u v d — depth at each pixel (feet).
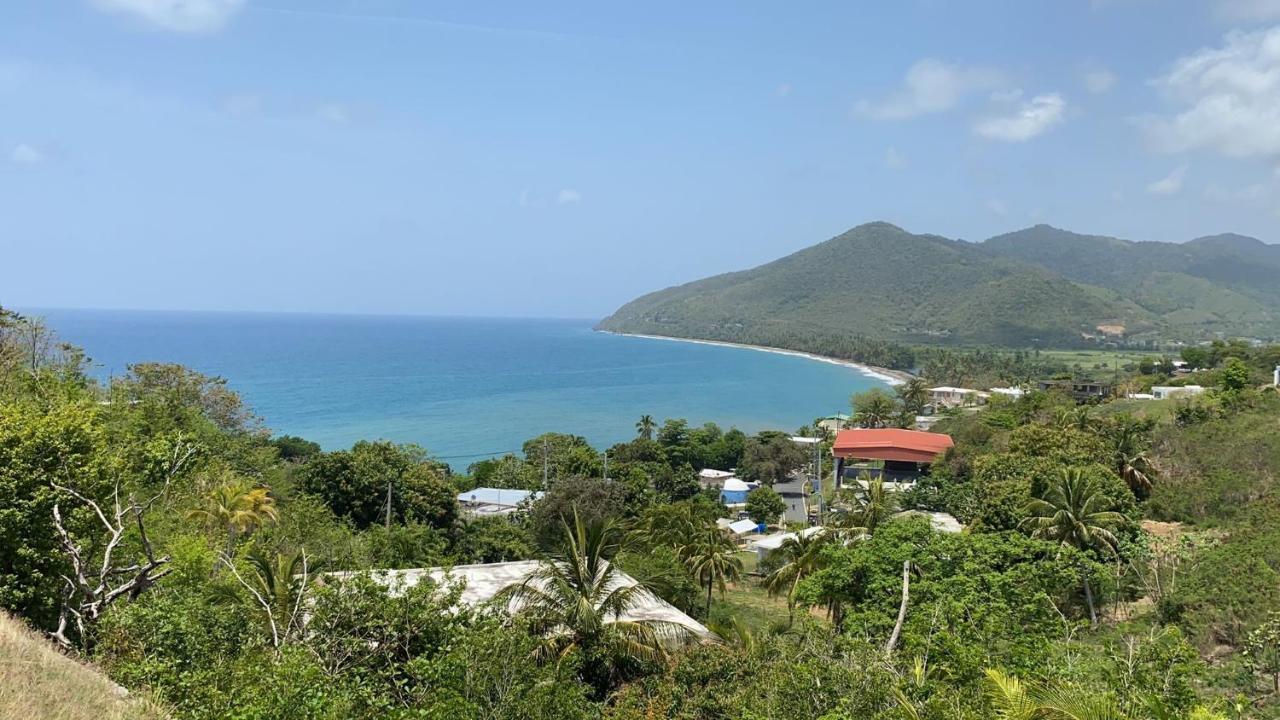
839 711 45.60
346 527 144.46
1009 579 83.41
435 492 178.09
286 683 39.58
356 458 177.68
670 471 298.35
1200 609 89.40
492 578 84.89
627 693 64.18
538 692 47.62
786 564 130.62
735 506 286.25
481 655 48.11
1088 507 123.13
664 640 75.05
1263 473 161.17
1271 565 94.79
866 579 91.40
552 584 72.74
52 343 147.84
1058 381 468.34
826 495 279.69
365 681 47.29
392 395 568.00
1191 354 479.41
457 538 174.60
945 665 53.93
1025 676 50.57
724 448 358.43
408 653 52.06
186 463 84.64
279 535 111.04
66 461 57.52
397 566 115.14
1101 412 273.95
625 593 73.46
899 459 282.97
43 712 34.65
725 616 122.31
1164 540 125.49
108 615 48.37
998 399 369.91
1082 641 88.74
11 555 53.47
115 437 93.56
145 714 37.42
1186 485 168.14
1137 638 71.51
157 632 47.24
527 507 213.46
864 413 411.95
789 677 51.21
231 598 60.80
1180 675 50.42
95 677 40.40
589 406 548.72
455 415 480.23
